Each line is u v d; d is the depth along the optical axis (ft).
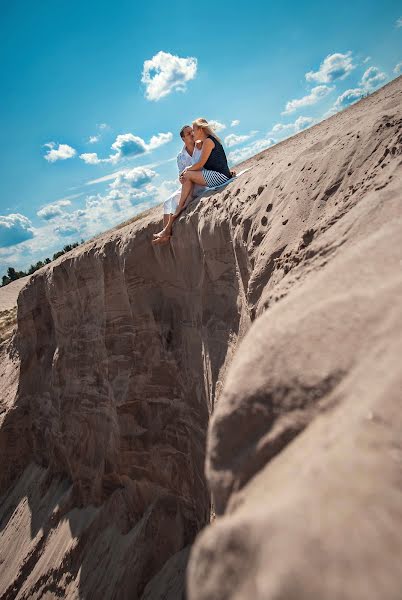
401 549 2.20
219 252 16.16
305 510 2.49
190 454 19.88
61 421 32.55
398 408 3.15
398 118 10.06
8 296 113.09
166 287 22.22
